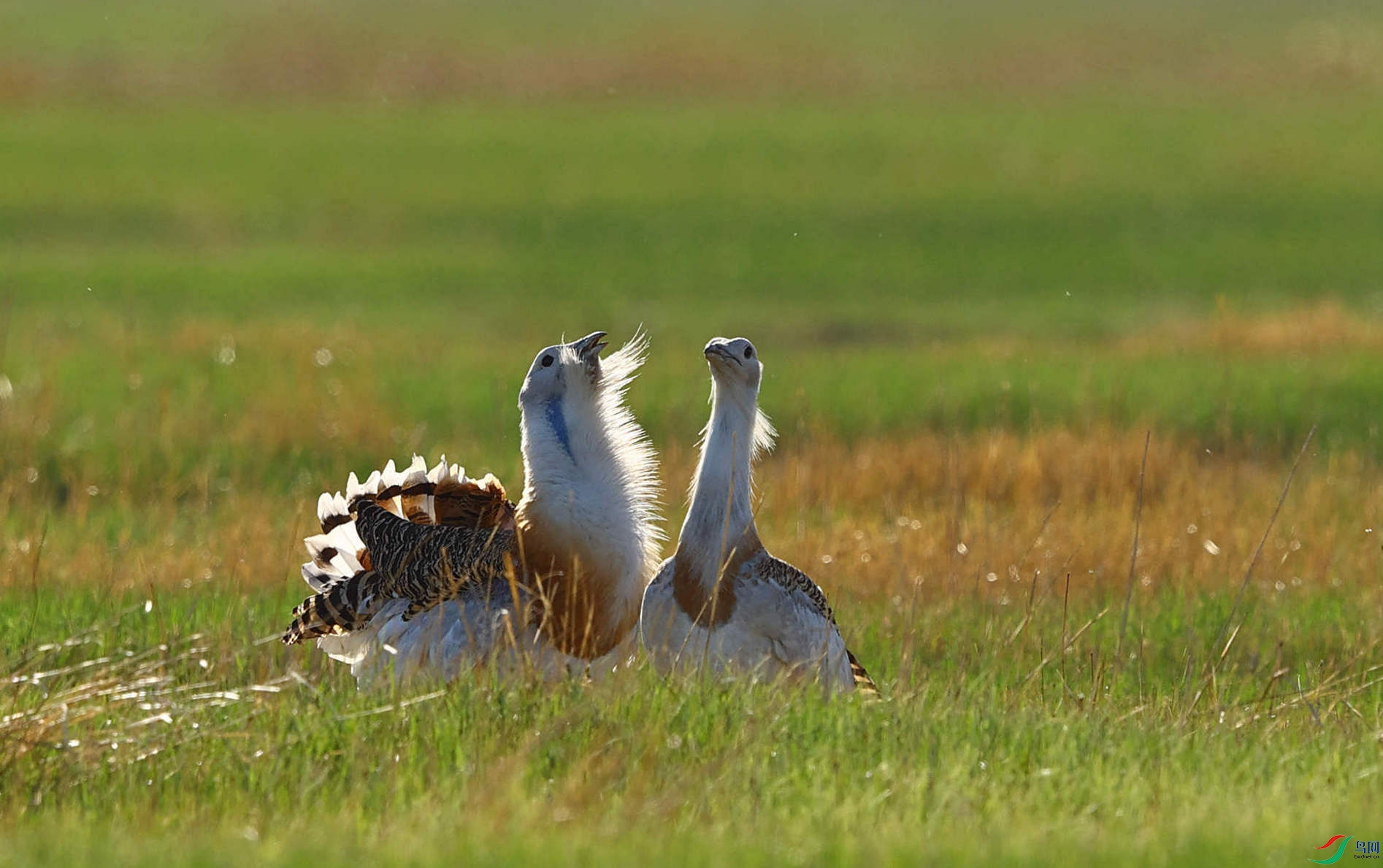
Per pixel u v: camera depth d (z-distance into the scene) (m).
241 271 98.94
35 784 19.56
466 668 23.64
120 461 48.22
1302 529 39.88
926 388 61.31
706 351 24.75
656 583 24.98
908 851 17.03
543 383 25.14
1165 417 55.88
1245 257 107.25
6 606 31.34
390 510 27.05
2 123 165.50
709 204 130.38
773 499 43.50
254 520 40.31
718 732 20.89
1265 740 22.47
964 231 118.94
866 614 32.09
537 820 17.88
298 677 22.92
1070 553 37.28
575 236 117.31
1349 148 154.75
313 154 154.00
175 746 20.95
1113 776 20.22
